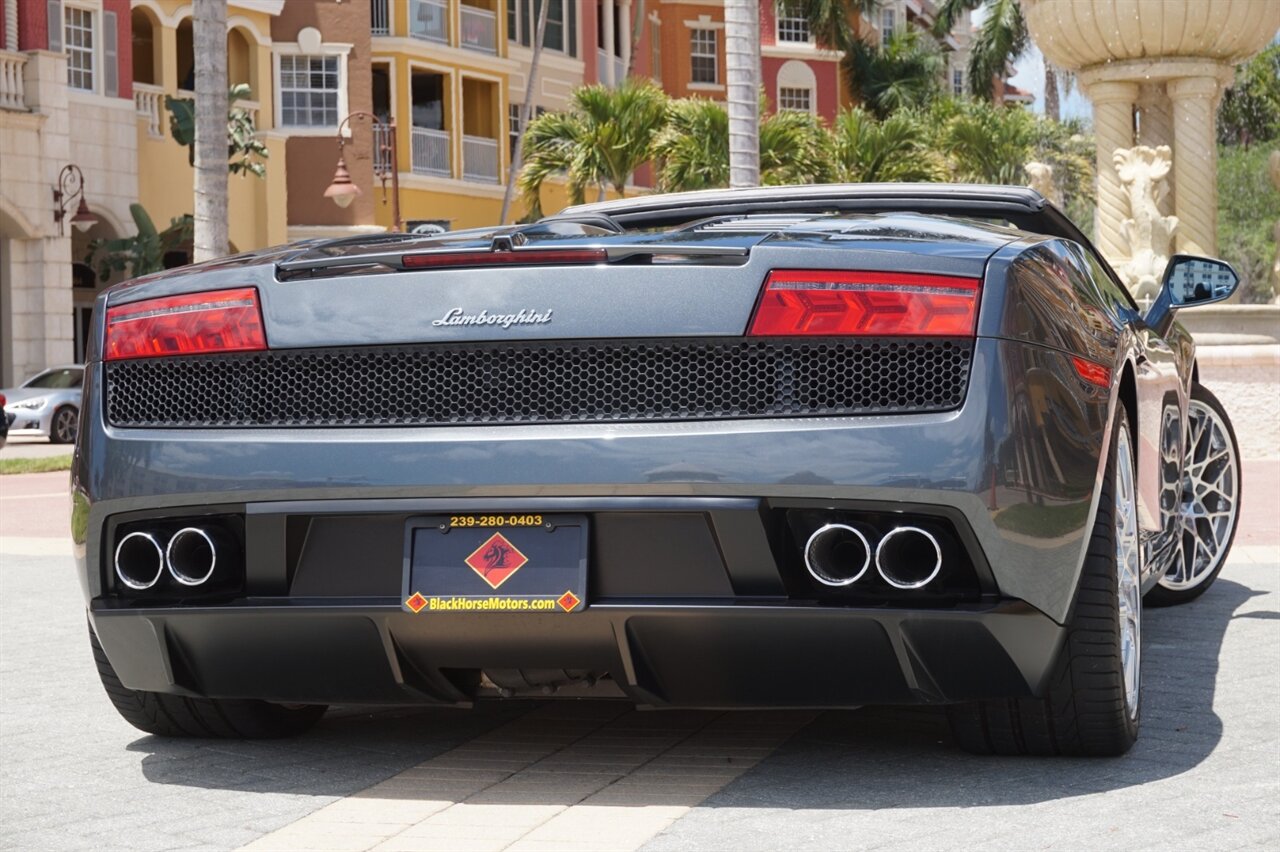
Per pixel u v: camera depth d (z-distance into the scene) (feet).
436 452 10.73
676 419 10.55
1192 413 19.56
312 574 11.17
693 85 159.53
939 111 143.13
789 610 10.32
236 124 103.71
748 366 10.55
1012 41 162.20
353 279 11.19
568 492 10.54
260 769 12.50
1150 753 12.19
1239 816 10.44
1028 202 14.98
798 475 10.27
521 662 10.96
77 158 97.60
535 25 133.49
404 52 119.24
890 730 13.12
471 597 10.69
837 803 10.96
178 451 11.32
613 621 10.56
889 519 10.37
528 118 132.46
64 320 94.99
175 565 11.38
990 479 10.18
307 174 115.14
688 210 15.74
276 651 11.36
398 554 10.97
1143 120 52.80
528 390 10.79
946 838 10.05
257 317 11.28
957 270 10.46
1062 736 11.60
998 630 10.35
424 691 11.44
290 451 11.02
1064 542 10.57
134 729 14.21
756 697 10.89
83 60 98.48
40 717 14.83
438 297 10.98
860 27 175.73
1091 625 11.13
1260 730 12.99
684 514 10.43
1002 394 10.29
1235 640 17.48
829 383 10.48
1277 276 49.19
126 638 11.78
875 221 12.09
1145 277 47.42
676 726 13.57
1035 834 10.10
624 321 10.62
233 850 10.35
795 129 87.15
